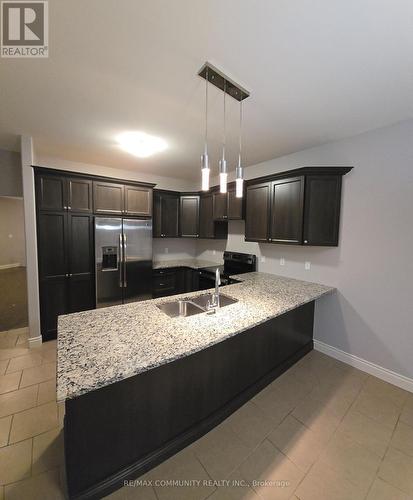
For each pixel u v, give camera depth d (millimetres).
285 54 1352
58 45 1304
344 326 2646
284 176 2771
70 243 3125
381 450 1609
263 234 3070
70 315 1764
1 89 1727
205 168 1508
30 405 1951
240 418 1862
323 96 1777
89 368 1098
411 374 2191
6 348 2836
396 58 1367
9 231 7383
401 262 2211
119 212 3480
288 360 2543
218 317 1755
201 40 1260
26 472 1419
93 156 3336
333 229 2580
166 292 4309
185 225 4539
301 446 1629
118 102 1896
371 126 2260
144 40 1265
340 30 1180
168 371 1505
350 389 2219
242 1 1042
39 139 2717
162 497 1303
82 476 1226
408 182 2139
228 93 1749
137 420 1392
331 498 1317
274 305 2045
